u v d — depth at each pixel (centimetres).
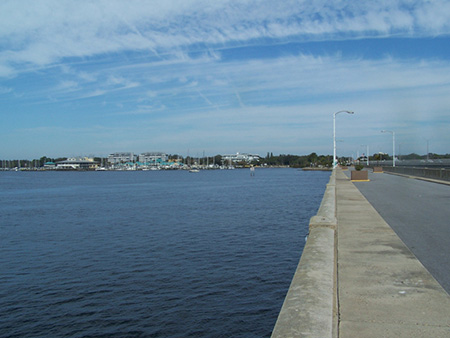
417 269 652
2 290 1447
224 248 2005
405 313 468
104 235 2473
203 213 3447
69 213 3769
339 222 1160
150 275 1588
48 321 1195
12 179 14100
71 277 1588
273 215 3225
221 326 1145
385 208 1598
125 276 1583
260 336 1089
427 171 4178
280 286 1441
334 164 5212
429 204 1742
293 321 348
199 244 2109
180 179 12775
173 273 1605
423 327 429
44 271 1680
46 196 6194
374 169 6397
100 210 3962
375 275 620
